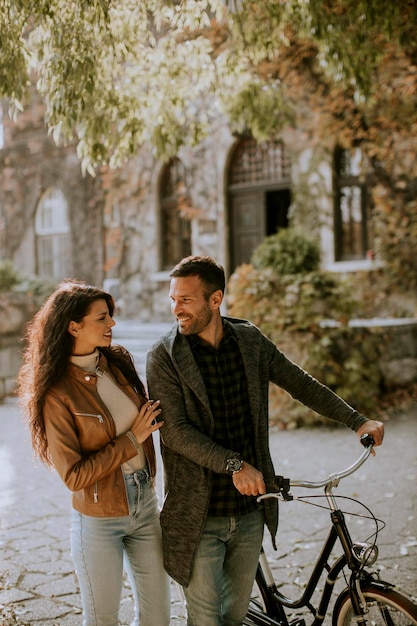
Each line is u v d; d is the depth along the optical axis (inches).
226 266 517.3
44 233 647.8
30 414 89.2
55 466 86.7
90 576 90.2
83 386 90.4
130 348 426.0
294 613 129.5
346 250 464.8
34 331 91.9
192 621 92.3
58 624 127.1
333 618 92.8
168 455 92.4
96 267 595.5
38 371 88.2
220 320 94.6
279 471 227.6
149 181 556.4
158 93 184.2
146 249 561.9
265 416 96.4
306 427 293.9
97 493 88.2
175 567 90.7
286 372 100.5
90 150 173.8
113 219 581.0
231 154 515.2
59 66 143.5
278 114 260.7
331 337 303.1
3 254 668.7
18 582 146.3
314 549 161.3
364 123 388.2
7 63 144.2
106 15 139.6
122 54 157.4
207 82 189.9
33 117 627.8
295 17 186.4
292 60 330.6
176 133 201.0
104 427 89.0
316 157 458.9
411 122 374.3
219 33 228.1
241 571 95.3
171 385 90.0
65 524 184.2
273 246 328.8
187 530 89.8
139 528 93.6
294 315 299.4
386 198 420.2
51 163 620.4
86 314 89.7
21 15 141.3
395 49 303.7
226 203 518.6
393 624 87.3
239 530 93.6
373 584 87.1
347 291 317.1
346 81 214.4
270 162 502.3
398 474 219.8
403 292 422.9
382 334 334.6
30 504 202.2
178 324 92.2
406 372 355.3
